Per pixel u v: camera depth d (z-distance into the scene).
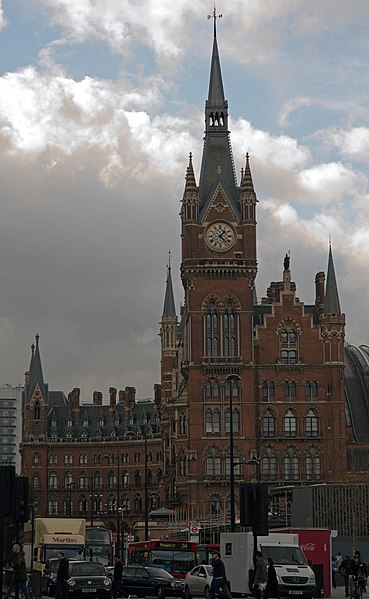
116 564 94.12
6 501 69.81
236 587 94.81
